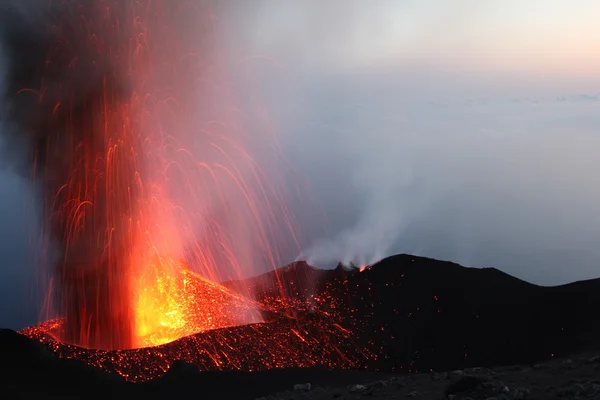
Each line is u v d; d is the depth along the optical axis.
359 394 6.85
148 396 8.70
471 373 6.98
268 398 7.42
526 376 6.51
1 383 8.64
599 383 5.87
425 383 6.85
